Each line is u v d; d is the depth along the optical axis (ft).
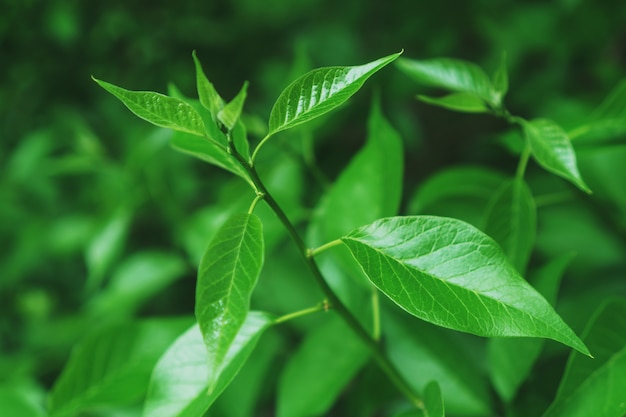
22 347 3.11
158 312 3.00
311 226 1.77
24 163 3.23
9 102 3.48
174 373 1.40
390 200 1.57
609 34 2.80
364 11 3.30
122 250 3.04
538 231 2.06
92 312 2.75
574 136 1.58
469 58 3.24
